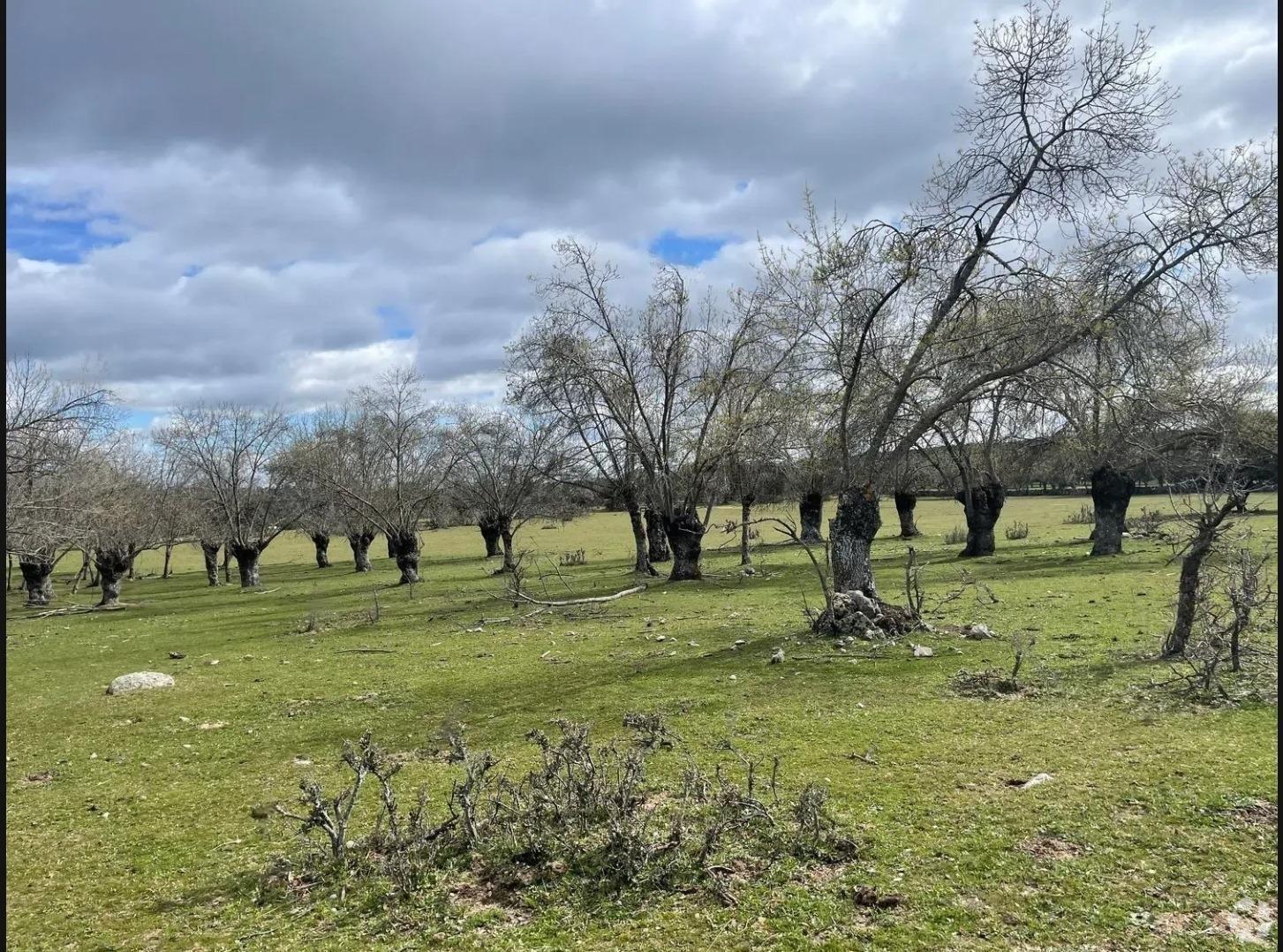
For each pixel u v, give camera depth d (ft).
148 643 61.87
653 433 84.69
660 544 118.52
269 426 146.82
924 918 12.42
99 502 97.30
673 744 22.65
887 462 44.68
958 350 45.50
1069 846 14.67
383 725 28.91
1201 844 14.40
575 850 14.90
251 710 33.09
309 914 13.78
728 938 12.12
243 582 137.49
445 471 134.41
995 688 27.32
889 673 31.19
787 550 122.93
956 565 81.97
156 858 17.12
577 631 51.83
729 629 47.19
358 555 153.58
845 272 43.60
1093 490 80.89
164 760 25.94
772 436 81.15
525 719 28.04
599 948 12.08
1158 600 47.44
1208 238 40.73
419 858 15.08
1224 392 65.10
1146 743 20.36
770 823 15.79
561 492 125.59
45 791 23.00
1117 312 41.70
